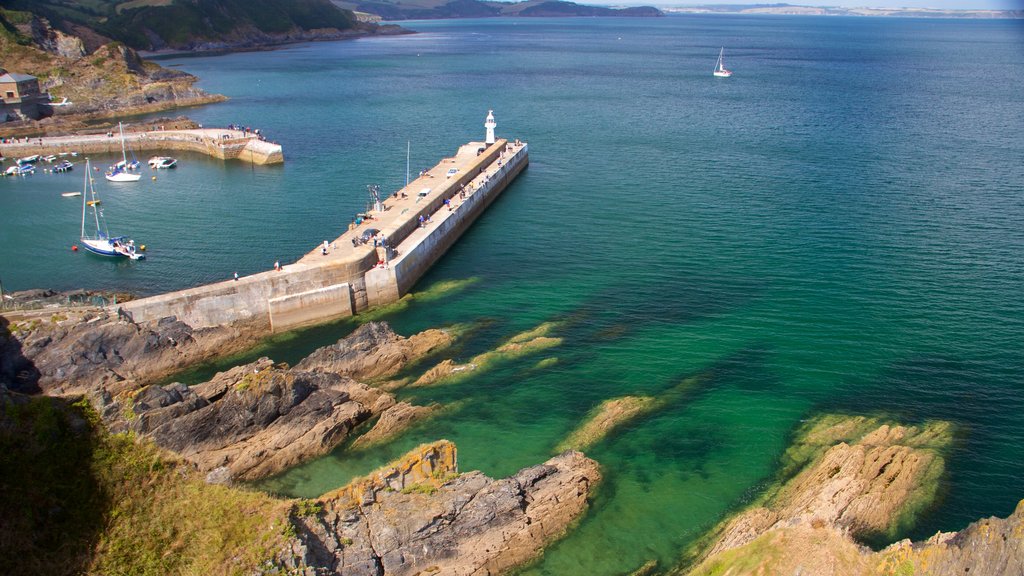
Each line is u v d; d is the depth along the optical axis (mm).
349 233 81250
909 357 61281
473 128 163750
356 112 185250
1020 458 48281
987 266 79812
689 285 76625
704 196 108375
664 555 41250
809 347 63156
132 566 37312
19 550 36969
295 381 51000
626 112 185375
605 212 102438
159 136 148125
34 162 134125
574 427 52594
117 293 76125
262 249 89250
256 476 47062
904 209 99688
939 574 33094
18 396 44750
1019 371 59031
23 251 88875
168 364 61812
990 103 193625
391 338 62406
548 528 42438
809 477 45906
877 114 177625
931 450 48406
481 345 64938
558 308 72250
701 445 50375
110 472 42094
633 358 61875
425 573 38781
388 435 51625
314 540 38031
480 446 50531
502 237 93812
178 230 96375
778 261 82312
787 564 36875
